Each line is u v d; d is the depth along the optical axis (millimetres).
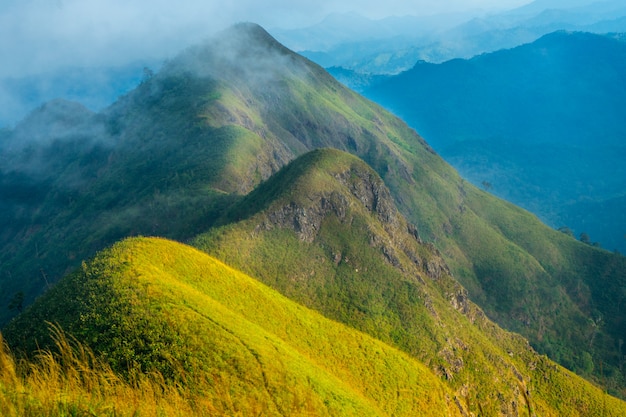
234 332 71125
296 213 139375
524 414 127875
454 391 117625
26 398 23906
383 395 100375
